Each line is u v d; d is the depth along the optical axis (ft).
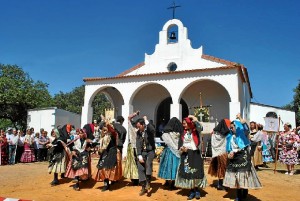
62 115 70.38
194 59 55.47
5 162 45.55
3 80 86.38
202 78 48.55
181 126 24.18
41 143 51.21
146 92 61.98
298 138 34.14
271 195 23.47
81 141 26.48
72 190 24.82
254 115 73.10
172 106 50.03
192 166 21.40
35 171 37.01
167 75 51.55
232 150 20.26
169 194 22.82
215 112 55.16
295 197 22.99
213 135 24.61
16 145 47.26
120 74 59.62
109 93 64.03
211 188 24.85
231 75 46.47
